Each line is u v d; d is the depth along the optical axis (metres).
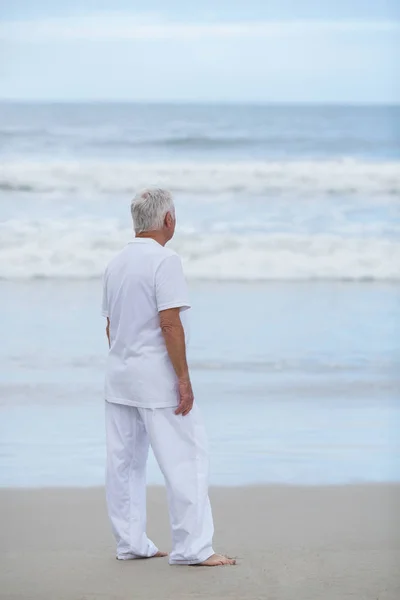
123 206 28.06
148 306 6.55
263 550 6.88
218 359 14.81
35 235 25.12
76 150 34.19
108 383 6.79
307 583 6.07
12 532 7.43
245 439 10.69
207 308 18.98
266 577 6.22
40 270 23.41
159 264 6.52
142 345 6.59
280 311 18.75
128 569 6.48
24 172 28.20
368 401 12.55
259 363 14.59
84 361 14.59
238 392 12.88
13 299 19.52
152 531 7.62
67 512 8.03
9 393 12.69
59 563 6.62
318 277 23.33
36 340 15.85
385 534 7.30
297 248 24.83
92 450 10.30
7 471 9.42
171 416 6.59
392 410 12.09
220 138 35.38
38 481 9.09
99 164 31.22
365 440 10.71
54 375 13.71
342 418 11.65
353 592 5.89
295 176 28.98
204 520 6.58
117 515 6.78
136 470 6.88
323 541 7.09
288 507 8.09
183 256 24.61
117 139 34.47
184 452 6.59
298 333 16.78
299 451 10.20
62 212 27.09
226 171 28.97
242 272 23.92
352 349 15.63
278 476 9.23
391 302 19.80
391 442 10.57
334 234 25.77
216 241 25.38
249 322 17.66
